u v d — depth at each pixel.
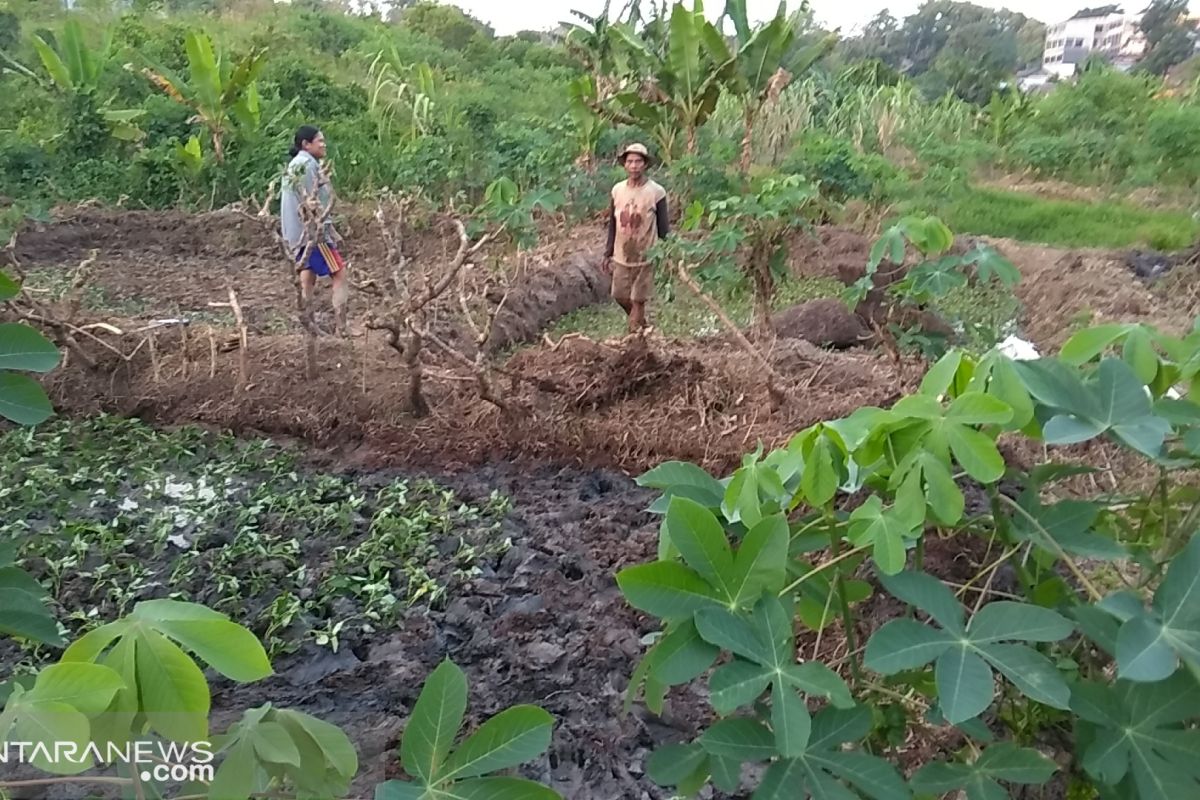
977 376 2.02
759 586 1.84
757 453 2.26
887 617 3.46
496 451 5.55
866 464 2.00
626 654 3.65
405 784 1.62
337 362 6.48
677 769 1.87
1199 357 2.05
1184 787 1.67
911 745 2.37
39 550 4.31
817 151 11.29
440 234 10.87
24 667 3.46
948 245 4.49
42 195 11.89
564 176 11.75
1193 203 14.20
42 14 19.89
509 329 7.67
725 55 11.80
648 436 5.54
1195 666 1.60
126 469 5.29
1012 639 1.75
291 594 4.04
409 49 21.81
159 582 4.14
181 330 6.62
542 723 1.69
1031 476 2.22
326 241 6.57
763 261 6.52
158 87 15.38
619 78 13.29
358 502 4.91
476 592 4.14
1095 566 3.44
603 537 4.61
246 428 5.89
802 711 1.68
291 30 22.25
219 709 3.29
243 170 12.76
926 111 17.92
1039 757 1.80
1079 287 9.29
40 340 2.16
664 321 8.45
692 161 11.32
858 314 7.89
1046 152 16.22
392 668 3.56
